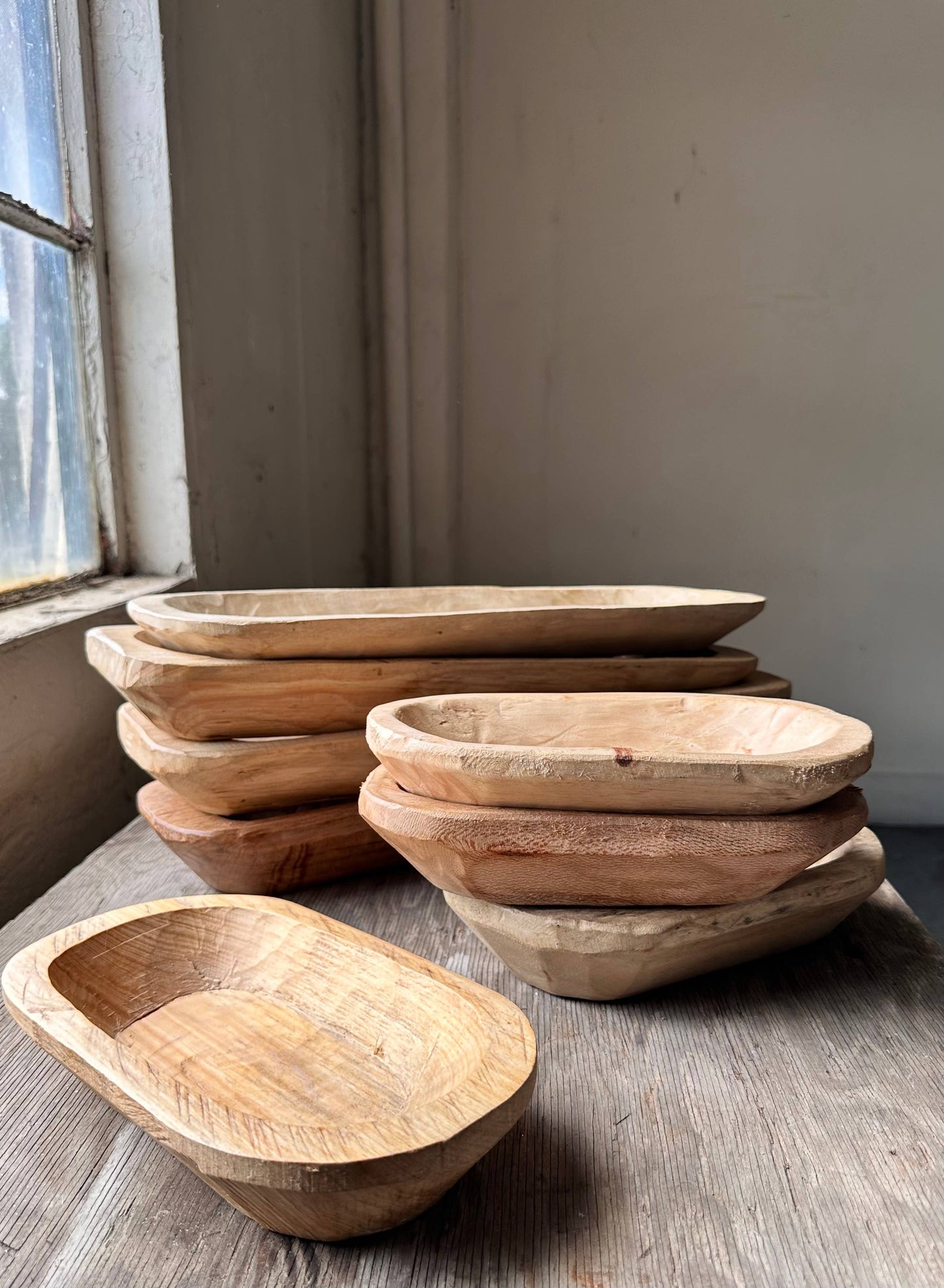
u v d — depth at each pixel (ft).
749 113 6.05
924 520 6.53
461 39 6.05
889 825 7.05
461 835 1.78
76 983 1.79
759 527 6.61
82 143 3.58
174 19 3.60
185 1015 1.84
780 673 6.80
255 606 2.95
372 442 6.48
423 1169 1.24
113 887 2.66
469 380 6.54
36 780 2.99
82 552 3.80
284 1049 1.74
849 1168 1.56
